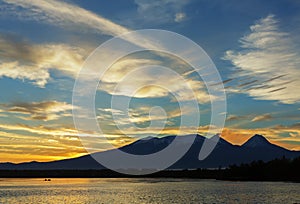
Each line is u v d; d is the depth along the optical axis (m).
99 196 148.12
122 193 162.50
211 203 117.75
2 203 125.12
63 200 133.62
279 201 121.19
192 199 130.25
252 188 182.88
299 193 149.88
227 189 177.88
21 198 141.38
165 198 135.50
